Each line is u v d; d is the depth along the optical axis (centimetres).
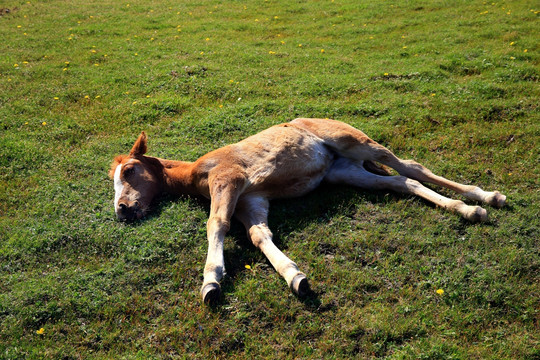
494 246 476
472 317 400
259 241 478
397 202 558
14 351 382
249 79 1054
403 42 1330
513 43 1183
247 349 381
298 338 391
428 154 676
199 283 454
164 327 404
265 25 1634
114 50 1348
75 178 665
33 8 1962
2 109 920
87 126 851
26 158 717
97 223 543
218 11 1873
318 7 1864
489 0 1714
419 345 374
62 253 500
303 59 1212
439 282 434
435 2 1758
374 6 1788
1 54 1313
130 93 1004
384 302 421
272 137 575
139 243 502
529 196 553
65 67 1192
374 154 589
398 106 836
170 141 765
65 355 382
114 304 428
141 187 566
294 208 566
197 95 980
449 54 1130
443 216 523
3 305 421
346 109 840
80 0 2141
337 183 614
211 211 501
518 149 663
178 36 1497
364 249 487
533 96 831
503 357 364
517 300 414
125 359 374
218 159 546
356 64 1148
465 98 854
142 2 2081
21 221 561
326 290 433
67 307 421
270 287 438
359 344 382
